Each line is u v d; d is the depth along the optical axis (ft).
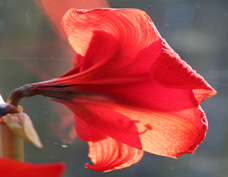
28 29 2.43
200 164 2.62
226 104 2.70
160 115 1.67
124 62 1.66
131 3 2.50
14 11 2.37
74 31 1.73
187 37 2.64
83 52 1.77
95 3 2.37
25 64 2.48
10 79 2.46
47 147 2.47
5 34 2.39
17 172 1.10
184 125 1.67
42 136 2.49
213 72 2.70
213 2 2.64
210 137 2.68
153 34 1.60
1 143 1.66
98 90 1.69
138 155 1.85
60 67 2.53
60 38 2.49
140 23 1.60
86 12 1.62
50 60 2.51
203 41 2.66
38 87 1.69
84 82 1.69
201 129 1.63
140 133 1.72
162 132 1.70
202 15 2.64
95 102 1.69
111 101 1.68
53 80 1.71
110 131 1.73
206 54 2.68
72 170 2.45
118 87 1.67
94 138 1.86
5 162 1.11
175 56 1.55
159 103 1.65
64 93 1.70
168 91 1.63
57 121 2.53
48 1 2.35
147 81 1.65
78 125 1.87
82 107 1.71
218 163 2.64
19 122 1.57
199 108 1.61
